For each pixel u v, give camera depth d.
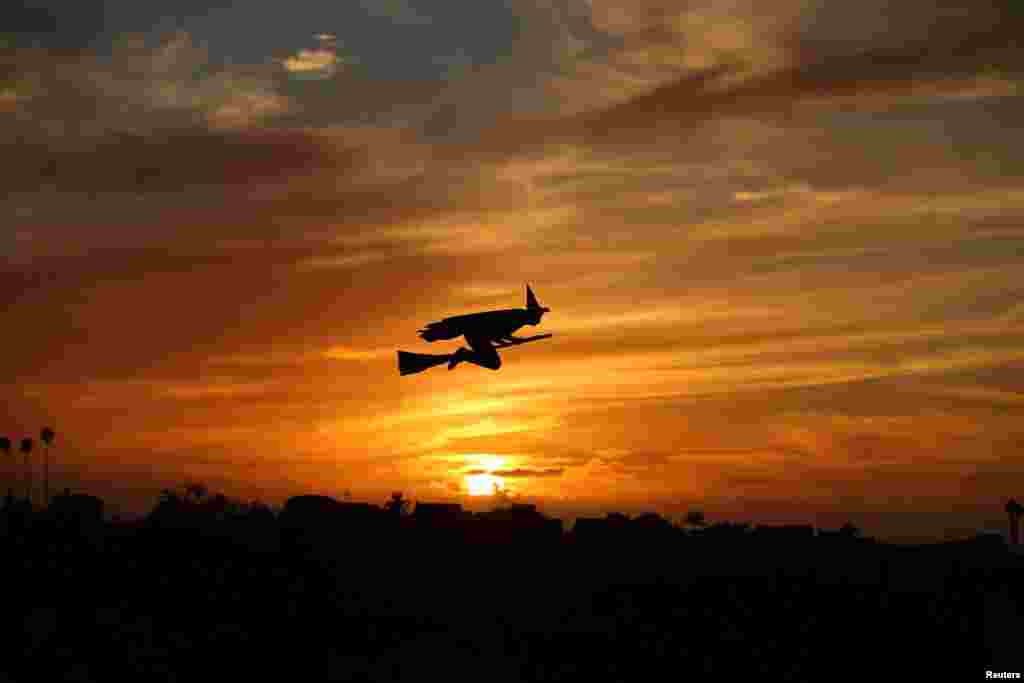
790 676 81.56
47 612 84.31
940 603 95.00
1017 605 94.50
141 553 106.19
